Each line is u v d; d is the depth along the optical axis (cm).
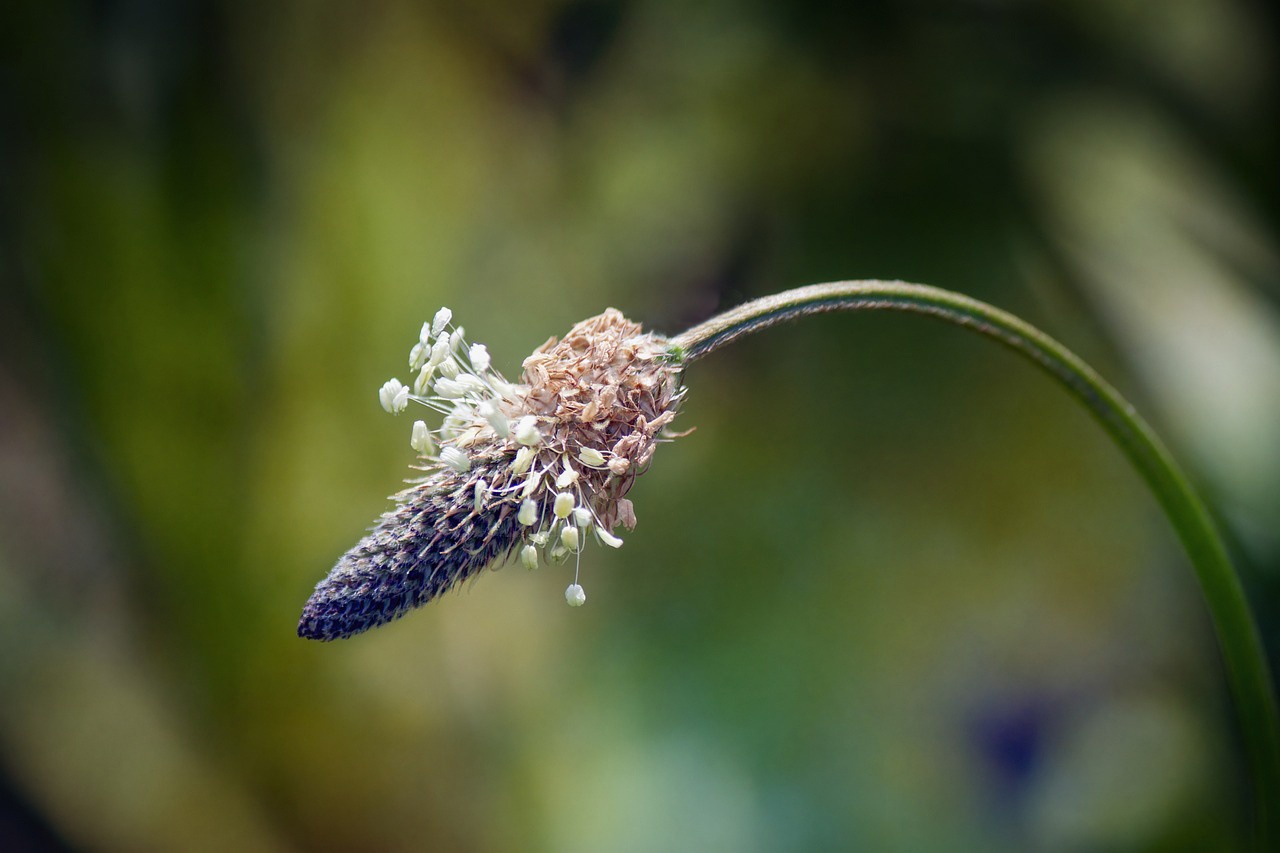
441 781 42
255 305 41
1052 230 40
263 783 41
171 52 40
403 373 42
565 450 22
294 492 40
